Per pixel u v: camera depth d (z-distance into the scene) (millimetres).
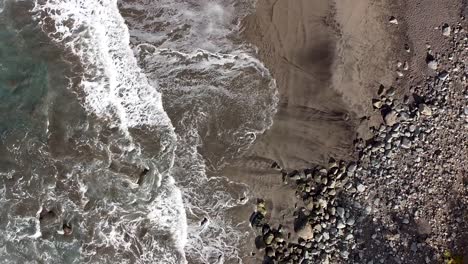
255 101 6766
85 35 6762
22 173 6723
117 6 6715
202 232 6793
